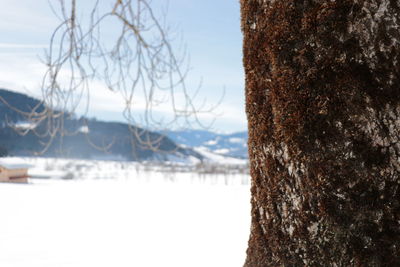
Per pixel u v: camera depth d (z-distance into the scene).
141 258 4.38
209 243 5.52
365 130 1.03
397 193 1.01
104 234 6.37
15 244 5.13
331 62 1.06
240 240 5.84
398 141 1.00
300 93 1.11
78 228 6.99
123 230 6.92
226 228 7.34
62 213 9.59
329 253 1.07
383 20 1.00
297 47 1.12
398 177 1.01
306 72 1.10
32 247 4.95
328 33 1.06
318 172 1.08
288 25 1.14
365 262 1.03
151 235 6.30
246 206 12.71
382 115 1.01
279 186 1.19
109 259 4.29
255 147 1.31
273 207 1.22
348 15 1.04
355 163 1.04
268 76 1.22
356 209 1.04
